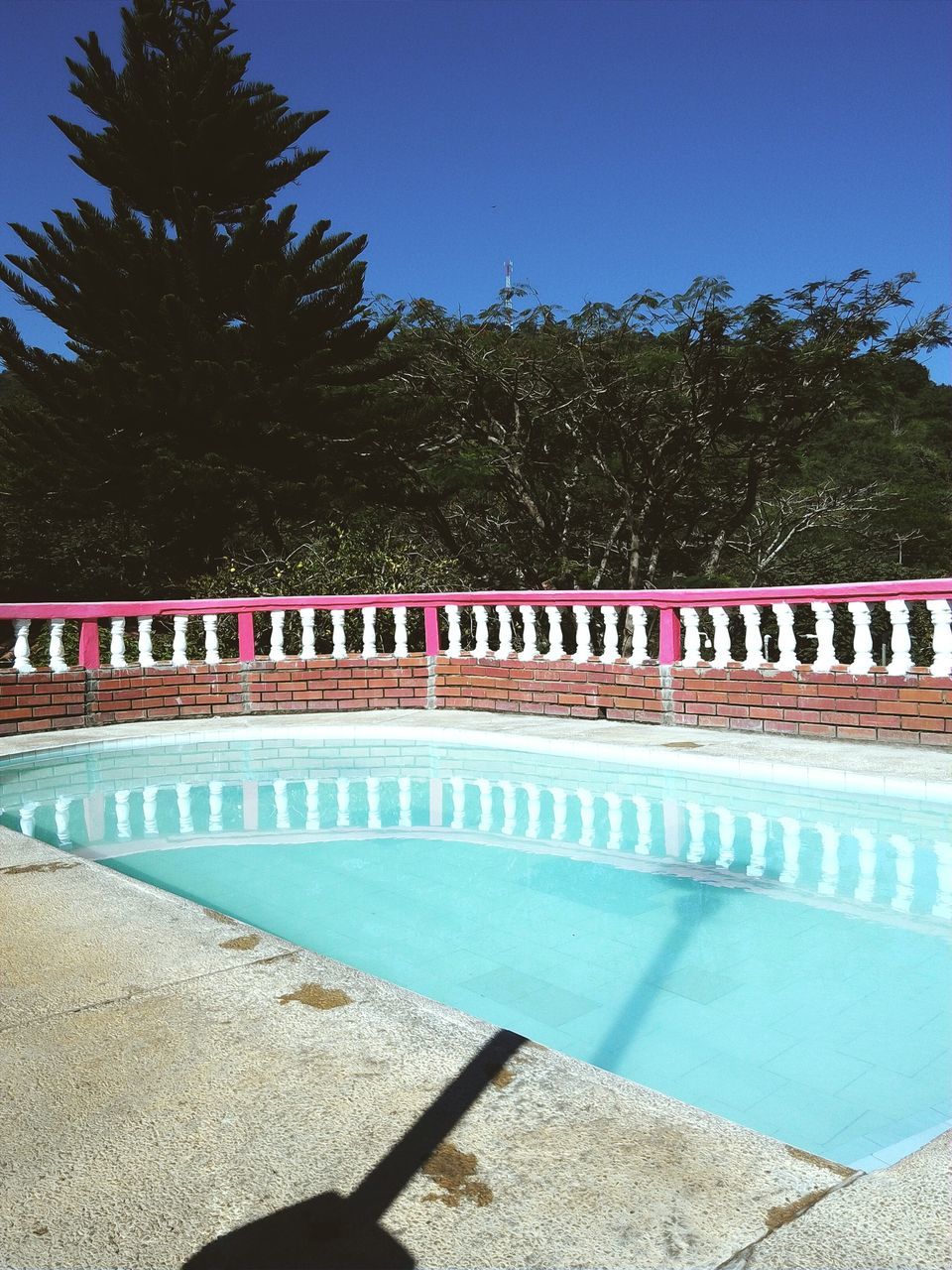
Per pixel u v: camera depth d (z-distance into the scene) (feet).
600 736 23.12
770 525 70.03
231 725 26.61
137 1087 6.89
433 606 29.14
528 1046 7.47
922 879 13.43
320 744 24.68
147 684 27.63
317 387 59.93
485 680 28.30
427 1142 6.12
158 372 59.11
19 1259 5.08
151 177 64.34
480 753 23.26
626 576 66.80
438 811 17.92
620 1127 6.25
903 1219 5.28
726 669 23.47
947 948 10.95
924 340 54.85
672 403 60.64
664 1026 9.00
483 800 18.69
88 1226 5.35
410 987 10.02
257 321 57.67
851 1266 4.89
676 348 58.34
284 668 28.68
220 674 28.35
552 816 17.34
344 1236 5.21
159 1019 8.04
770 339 54.80
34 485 64.49
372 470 65.21
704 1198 5.49
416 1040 7.57
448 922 12.05
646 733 23.44
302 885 13.61
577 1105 6.53
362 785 20.16
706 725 23.84
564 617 61.05
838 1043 8.61
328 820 17.37
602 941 11.28
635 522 63.87
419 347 64.54
